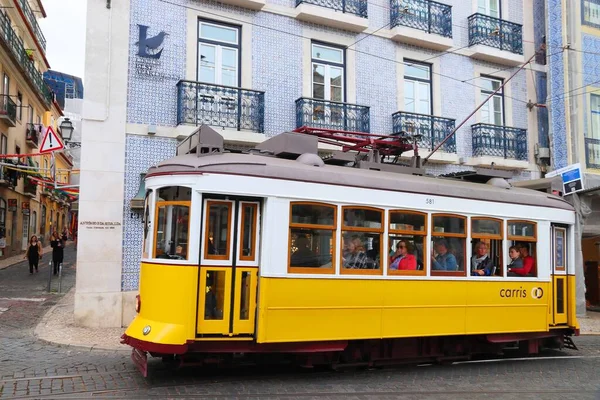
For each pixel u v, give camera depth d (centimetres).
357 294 769
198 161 725
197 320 684
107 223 1096
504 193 934
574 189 1466
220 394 653
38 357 832
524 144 1650
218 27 1267
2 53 2427
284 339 715
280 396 654
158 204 731
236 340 701
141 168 1140
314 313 737
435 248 846
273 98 1306
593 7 1706
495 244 914
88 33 1113
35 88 3070
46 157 3459
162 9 1188
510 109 1655
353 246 776
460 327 855
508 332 908
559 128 1639
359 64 1427
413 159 1031
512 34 1658
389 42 1477
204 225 700
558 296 991
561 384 775
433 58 1544
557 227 1005
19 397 625
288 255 727
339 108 1369
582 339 1192
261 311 706
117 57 1130
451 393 700
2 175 2484
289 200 733
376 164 910
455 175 1028
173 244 707
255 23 1296
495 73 1647
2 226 2592
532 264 954
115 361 818
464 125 1580
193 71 1212
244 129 1244
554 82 1658
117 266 1097
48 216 3969
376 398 663
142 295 731
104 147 1106
